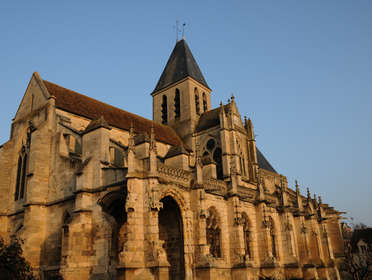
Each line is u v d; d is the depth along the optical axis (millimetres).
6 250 26781
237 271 38281
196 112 70438
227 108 62031
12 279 26391
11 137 51281
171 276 34688
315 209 61156
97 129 37938
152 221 30016
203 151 62438
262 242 43938
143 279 28312
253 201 45438
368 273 55375
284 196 51062
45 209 41281
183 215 35250
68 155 41781
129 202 30141
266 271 42188
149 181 31328
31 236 39344
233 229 40156
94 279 32688
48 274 37281
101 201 34562
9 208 46719
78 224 34156
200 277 33531
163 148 57531
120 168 33875
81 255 33531
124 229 36062
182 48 79250
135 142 40094
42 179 41969
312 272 49812
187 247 34406
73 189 38750
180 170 36469
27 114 49688
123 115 57094
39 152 42594
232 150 57188
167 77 76375
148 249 29250
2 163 48281
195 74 74625
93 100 54844
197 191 36250
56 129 44344
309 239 55844
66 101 48375
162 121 73938
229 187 42250
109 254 32438
